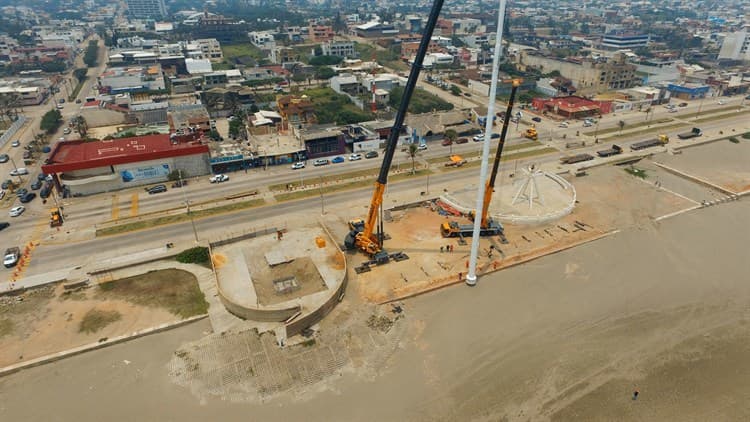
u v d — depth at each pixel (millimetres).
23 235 89875
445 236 87938
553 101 178125
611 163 126812
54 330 64062
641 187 110938
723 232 90125
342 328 64688
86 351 60719
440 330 64500
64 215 98188
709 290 72875
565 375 57188
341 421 51031
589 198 104812
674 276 76438
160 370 57875
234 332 63781
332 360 59344
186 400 53875
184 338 62938
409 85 65125
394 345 61875
